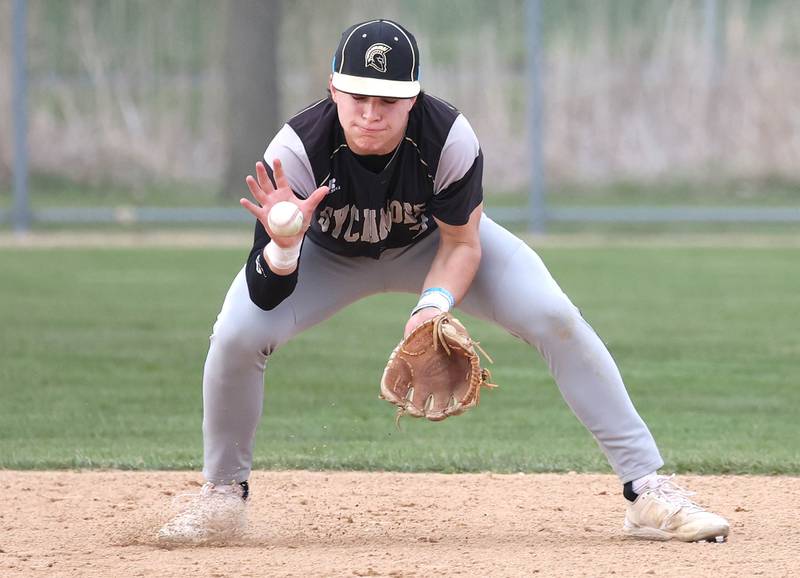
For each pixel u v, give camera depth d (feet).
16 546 56.39
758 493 68.64
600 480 73.15
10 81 257.34
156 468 77.15
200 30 260.62
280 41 257.75
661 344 129.08
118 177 262.06
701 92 256.93
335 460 78.54
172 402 100.89
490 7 259.60
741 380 109.60
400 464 77.82
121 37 262.06
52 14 260.21
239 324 53.36
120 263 207.31
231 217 245.86
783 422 92.07
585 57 259.19
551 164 258.57
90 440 86.58
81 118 262.06
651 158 258.37
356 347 129.08
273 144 52.29
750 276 189.57
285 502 67.31
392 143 50.47
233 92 256.11
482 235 55.52
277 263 50.55
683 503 56.08
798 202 252.01
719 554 52.54
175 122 262.26
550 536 58.18
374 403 101.40
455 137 51.37
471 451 82.64
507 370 116.67
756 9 256.52
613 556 52.39
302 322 55.83
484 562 51.42
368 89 48.55
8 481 72.90
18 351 124.57
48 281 183.42
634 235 251.80
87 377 111.55
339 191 52.26
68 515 63.82
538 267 55.67
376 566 50.83
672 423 91.71
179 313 152.35
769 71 255.70
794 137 254.68
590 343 55.11
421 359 52.34
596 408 55.67
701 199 255.50
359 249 55.21
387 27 49.39
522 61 258.98
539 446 85.05
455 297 52.95
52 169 260.83
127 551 55.16
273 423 93.35
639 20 258.16
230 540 57.36
